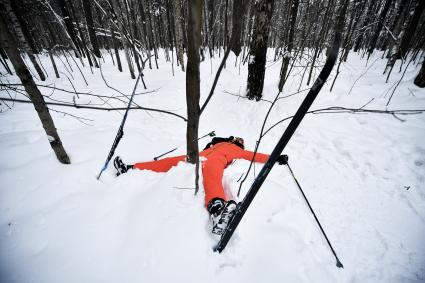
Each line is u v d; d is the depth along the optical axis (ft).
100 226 5.73
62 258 4.92
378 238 6.50
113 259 5.00
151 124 14.93
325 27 18.21
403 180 8.61
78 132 10.59
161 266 4.91
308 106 3.22
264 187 7.78
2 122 12.37
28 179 6.75
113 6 22.52
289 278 5.05
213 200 6.33
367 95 17.24
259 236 5.87
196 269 4.92
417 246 6.29
